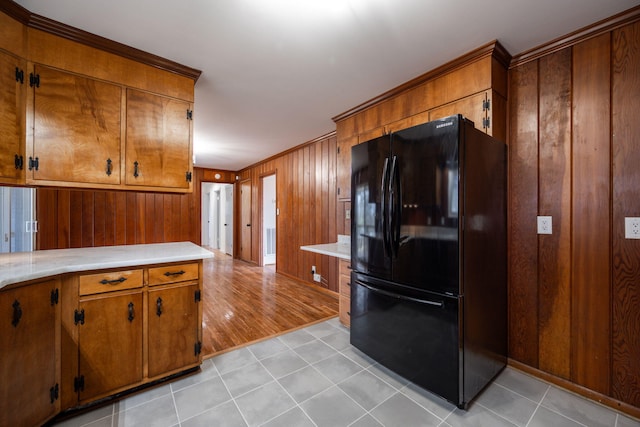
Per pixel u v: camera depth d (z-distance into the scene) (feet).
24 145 5.22
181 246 8.32
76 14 5.17
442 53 6.51
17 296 4.36
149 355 5.91
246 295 12.87
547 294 6.27
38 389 4.65
